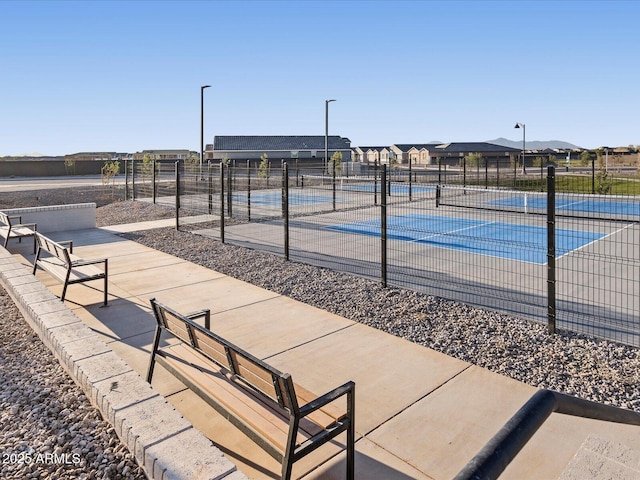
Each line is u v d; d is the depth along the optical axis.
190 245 13.09
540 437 4.25
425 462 3.98
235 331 6.85
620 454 3.47
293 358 5.96
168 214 19.78
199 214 19.95
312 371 5.61
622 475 3.12
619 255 11.44
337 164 39.75
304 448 3.24
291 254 11.92
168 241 13.74
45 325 5.80
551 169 6.28
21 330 6.66
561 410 1.90
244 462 4.01
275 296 8.47
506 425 1.64
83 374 4.59
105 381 4.40
